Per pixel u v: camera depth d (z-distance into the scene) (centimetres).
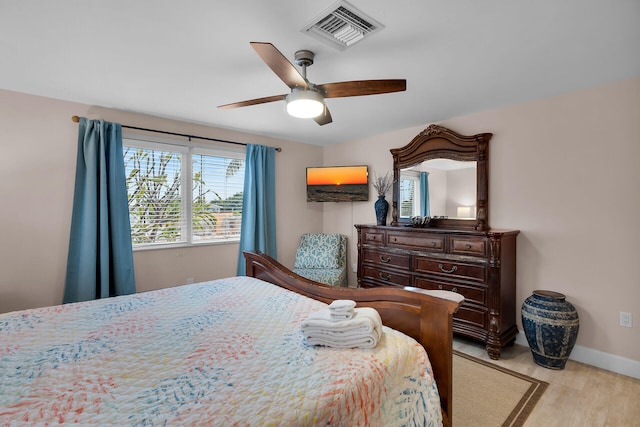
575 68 218
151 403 98
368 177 428
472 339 302
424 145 356
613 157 242
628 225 236
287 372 117
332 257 429
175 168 358
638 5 149
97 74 231
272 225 425
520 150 290
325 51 194
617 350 242
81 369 119
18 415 93
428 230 308
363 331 136
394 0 147
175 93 270
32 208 276
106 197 299
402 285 331
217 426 89
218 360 127
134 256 327
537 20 162
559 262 269
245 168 406
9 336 147
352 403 107
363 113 321
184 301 202
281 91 264
